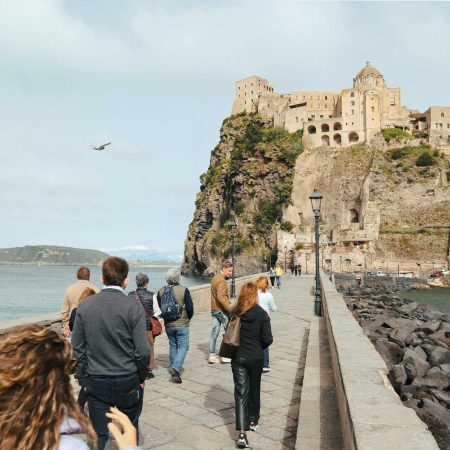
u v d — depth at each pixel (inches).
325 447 235.3
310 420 273.9
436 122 5300.2
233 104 6240.2
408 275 4131.4
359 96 5270.7
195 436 271.4
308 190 5054.1
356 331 366.3
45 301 3083.2
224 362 460.4
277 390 368.2
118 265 220.4
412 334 744.3
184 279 5142.7
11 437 73.7
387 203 4835.1
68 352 85.7
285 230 4753.9
